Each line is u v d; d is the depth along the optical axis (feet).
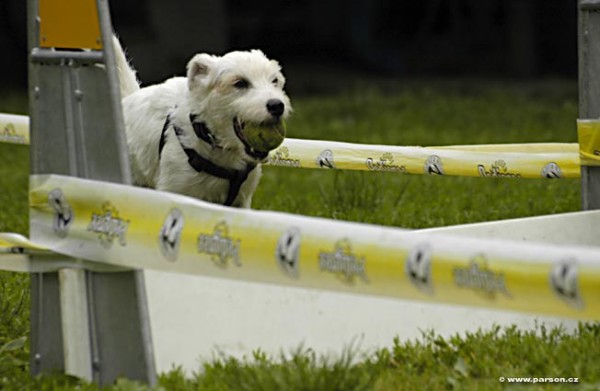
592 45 36.65
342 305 31.91
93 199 28.04
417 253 23.50
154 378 27.81
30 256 29.27
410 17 193.06
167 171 39.50
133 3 174.60
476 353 30.25
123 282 27.84
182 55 158.61
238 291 30.86
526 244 22.86
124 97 42.86
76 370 28.37
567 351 29.86
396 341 31.60
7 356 31.01
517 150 43.39
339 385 26.27
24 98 131.95
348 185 57.62
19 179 70.23
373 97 137.39
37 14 28.55
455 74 184.03
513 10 178.29
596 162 37.11
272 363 29.40
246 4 185.37
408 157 43.29
